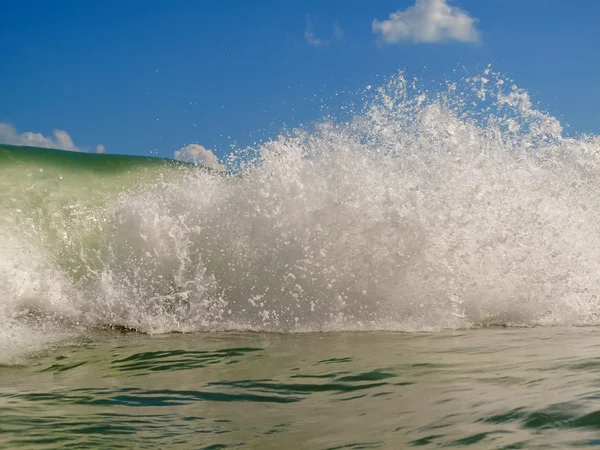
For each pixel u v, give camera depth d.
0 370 3.52
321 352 3.82
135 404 2.64
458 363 3.25
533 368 2.95
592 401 2.13
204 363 3.62
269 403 2.62
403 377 2.98
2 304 5.38
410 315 5.12
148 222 6.00
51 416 2.42
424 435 1.95
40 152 9.96
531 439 1.79
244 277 5.54
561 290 5.32
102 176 9.66
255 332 4.81
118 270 5.84
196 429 2.21
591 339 4.03
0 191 8.43
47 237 7.30
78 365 3.64
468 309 5.16
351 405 2.51
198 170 6.61
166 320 5.16
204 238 5.84
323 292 5.32
